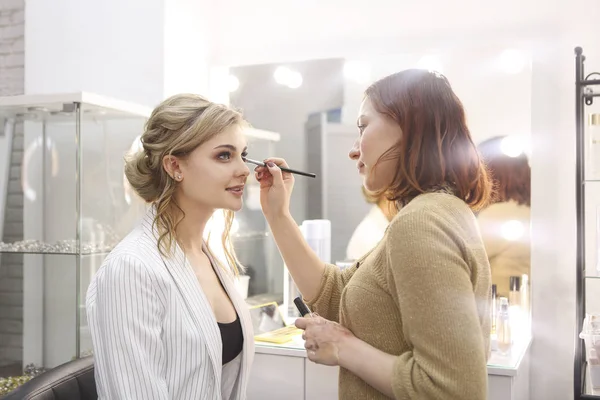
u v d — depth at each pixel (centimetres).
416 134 113
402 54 234
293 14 250
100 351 117
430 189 114
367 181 121
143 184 131
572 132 215
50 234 201
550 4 218
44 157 200
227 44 260
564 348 216
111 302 114
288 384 195
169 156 126
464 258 102
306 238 231
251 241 253
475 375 93
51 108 197
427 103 113
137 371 112
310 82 246
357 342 109
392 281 106
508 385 169
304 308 122
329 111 243
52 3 249
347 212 240
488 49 224
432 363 95
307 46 248
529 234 219
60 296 200
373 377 105
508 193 221
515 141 221
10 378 207
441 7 231
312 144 245
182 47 242
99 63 242
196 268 132
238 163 130
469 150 117
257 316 212
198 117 127
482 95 225
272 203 148
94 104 198
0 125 207
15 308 207
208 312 124
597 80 182
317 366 191
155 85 233
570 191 215
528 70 220
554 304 217
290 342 201
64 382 144
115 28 239
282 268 247
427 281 96
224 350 132
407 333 100
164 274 120
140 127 224
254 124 254
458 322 94
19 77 279
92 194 200
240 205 131
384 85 118
